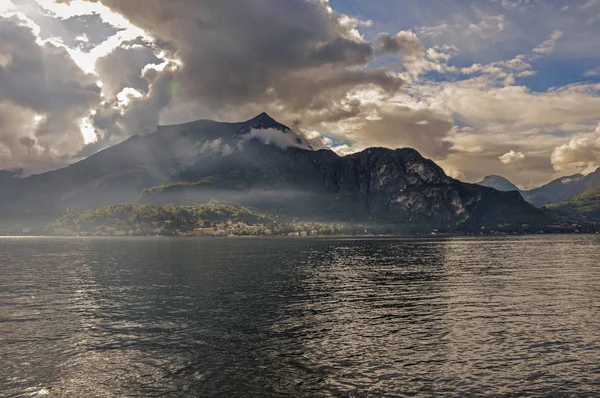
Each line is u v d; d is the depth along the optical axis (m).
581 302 61.44
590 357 36.50
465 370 33.41
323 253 183.62
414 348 38.75
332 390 29.67
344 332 44.28
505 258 152.00
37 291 71.94
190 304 59.88
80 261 136.62
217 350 38.09
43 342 40.62
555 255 167.38
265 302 61.53
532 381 31.38
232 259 146.25
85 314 53.09
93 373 32.62
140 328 45.88
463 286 78.44
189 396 28.66
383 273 101.62
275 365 34.34
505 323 48.25
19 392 29.23
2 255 167.00
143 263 129.12
